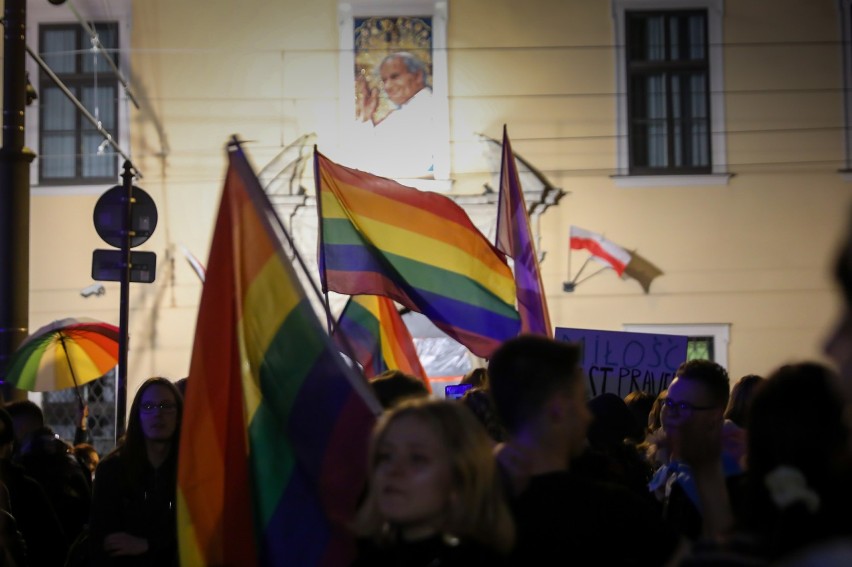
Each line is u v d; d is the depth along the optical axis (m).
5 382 9.44
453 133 19.14
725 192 19.20
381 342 7.37
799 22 19.33
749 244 19.17
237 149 4.17
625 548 3.04
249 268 4.11
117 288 19.09
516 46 19.25
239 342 4.09
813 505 2.37
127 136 19.22
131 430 5.30
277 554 3.93
